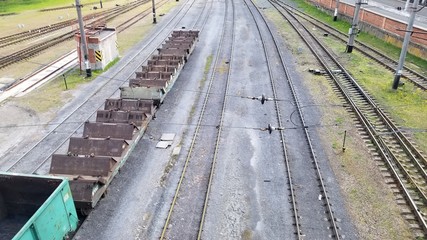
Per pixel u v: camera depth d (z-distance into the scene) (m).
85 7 60.53
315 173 14.29
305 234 11.41
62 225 10.32
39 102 21.36
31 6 63.81
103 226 11.88
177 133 17.47
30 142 17.11
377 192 13.18
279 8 49.34
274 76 24.28
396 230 11.46
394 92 21.44
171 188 13.61
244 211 12.40
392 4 44.62
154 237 11.41
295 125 17.92
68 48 33.56
